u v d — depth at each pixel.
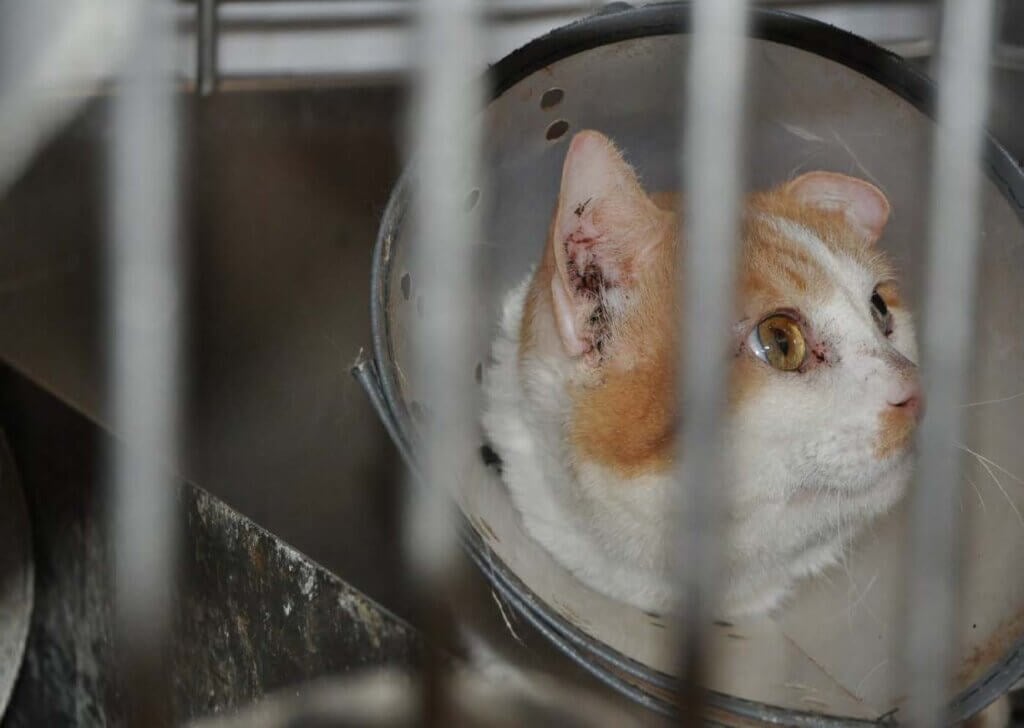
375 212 0.64
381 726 0.56
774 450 0.58
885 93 0.54
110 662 0.58
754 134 0.59
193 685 0.56
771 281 0.58
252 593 0.54
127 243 0.64
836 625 0.58
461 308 0.57
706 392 0.54
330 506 0.57
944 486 0.54
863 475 0.58
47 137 0.66
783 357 0.58
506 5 0.67
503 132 0.55
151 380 0.61
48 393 0.61
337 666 0.55
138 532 0.57
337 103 0.67
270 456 0.58
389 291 0.51
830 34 0.53
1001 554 0.53
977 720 0.58
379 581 0.57
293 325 0.61
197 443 0.58
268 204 0.64
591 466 0.58
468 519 0.53
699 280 0.53
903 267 0.60
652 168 0.61
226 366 0.61
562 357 0.59
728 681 0.55
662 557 0.58
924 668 0.54
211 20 0.69
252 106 0.67
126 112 0.67
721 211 0.52
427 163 0.52
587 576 0.60
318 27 0.68
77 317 0.62
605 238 0.58
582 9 0.67
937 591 0.54
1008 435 0.53
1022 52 0.62
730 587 0.59
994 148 0.52
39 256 0.63
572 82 0.54
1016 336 0.53
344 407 0.58
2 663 0.61
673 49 0.53
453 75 0.62
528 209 0.59
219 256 0.64
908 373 0.58
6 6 0.68
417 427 0.52
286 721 0.54
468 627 0.56
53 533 0.61
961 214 0.53
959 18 0.55
